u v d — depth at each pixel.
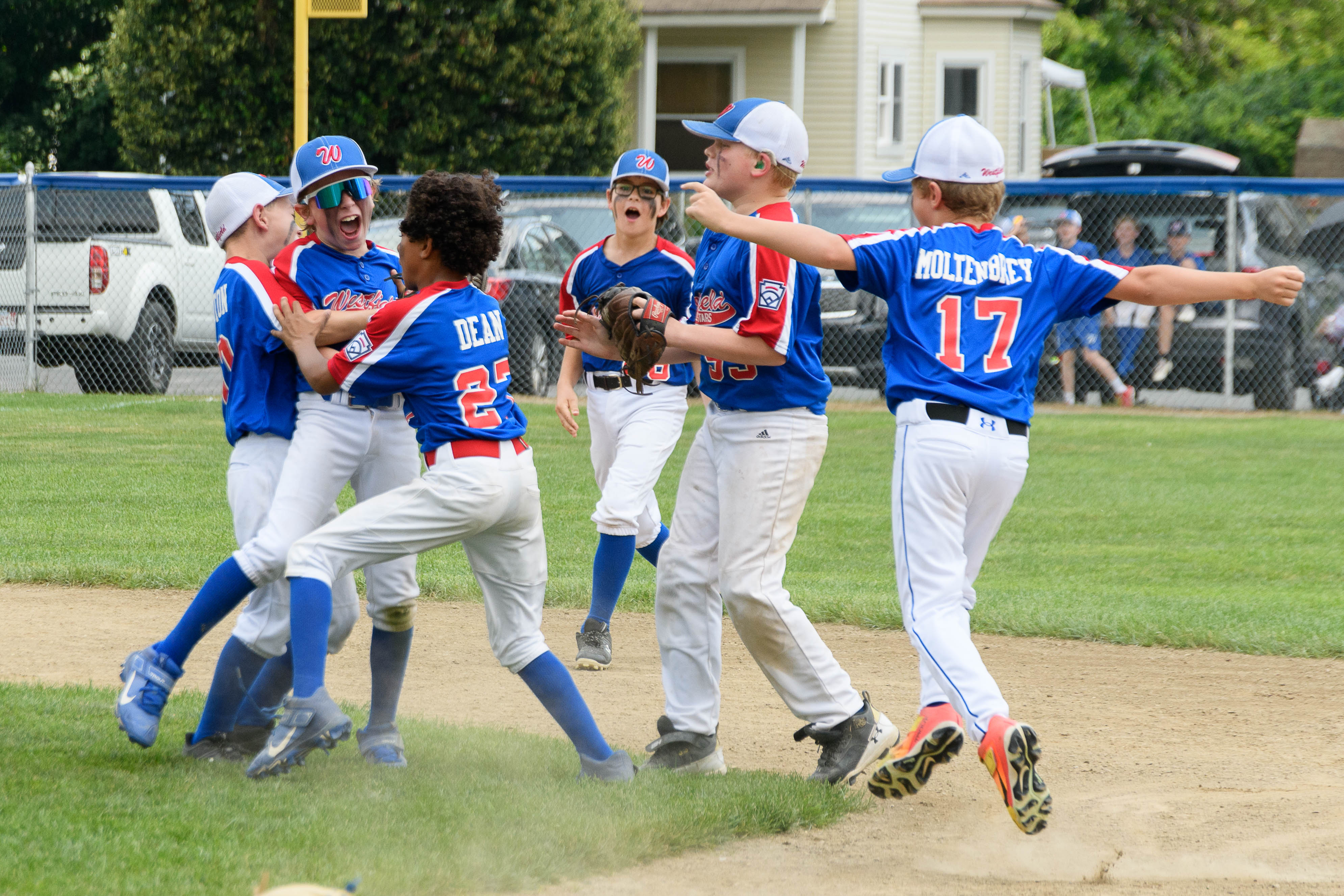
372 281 17.53
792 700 17.41
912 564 15.44
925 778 15.27
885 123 104.81
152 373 61.53
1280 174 146.50
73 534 33.16
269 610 16.83
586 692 21.95
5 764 16.28
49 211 59.81
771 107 17.20
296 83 65.75
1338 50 160.38
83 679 21.44
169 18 89.00
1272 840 15.56
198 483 40.66
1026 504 40.41
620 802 15.45
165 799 15.17
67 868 13.05
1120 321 62.25
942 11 105.00
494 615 16.55
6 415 53.94
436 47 88.06
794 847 15.08
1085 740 19.67
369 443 17.20
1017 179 102.31
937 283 15.53
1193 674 23.45
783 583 30.03
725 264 16.84
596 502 39.50
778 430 16.98
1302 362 61.16
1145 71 158.25
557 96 92.12
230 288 16.88
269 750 15.67
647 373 16.50
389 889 12.86
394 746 17.33
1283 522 37.94
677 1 100.75
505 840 14.16
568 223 62.19
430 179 16.03
